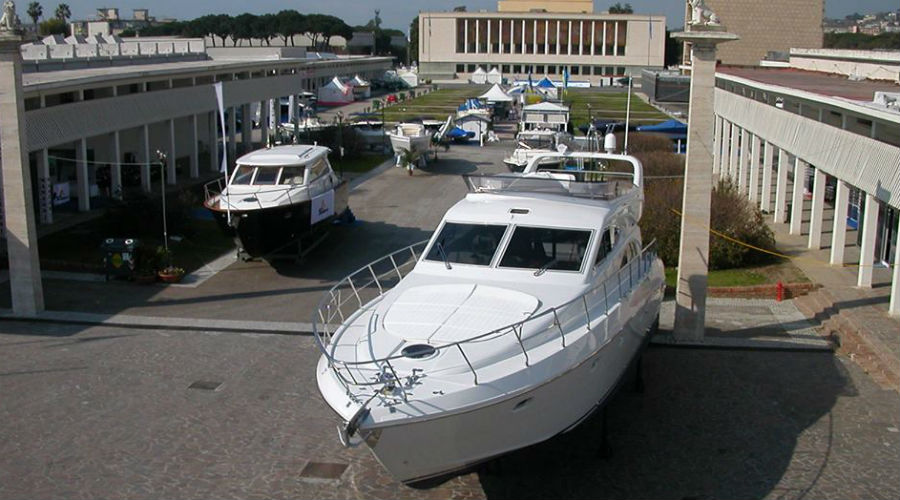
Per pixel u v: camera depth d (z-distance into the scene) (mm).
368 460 9266
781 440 9680
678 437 9805
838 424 10094
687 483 8719
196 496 8430
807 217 23891
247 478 8812
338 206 21594
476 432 7570
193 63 36438
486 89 97875
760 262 18797
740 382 11555
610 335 9039
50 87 20844
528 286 9336
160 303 15727
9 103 13906
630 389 11188
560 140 33812
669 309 15586
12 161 14094
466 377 7625
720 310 15477
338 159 36969
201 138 36438
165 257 17547
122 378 11695
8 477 8781
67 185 24062
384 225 23797
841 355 12641
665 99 64688
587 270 9469
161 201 21969
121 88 26969
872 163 15273
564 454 9430
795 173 21516
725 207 18766
